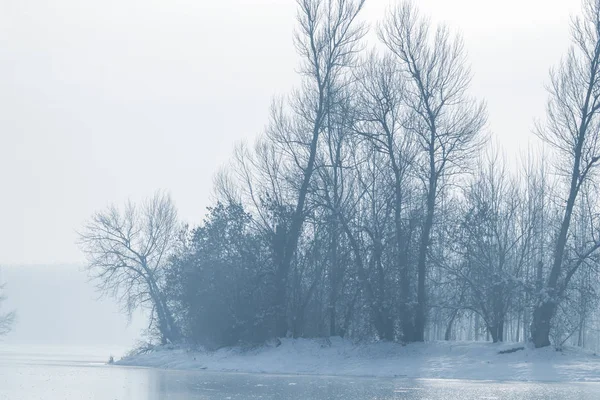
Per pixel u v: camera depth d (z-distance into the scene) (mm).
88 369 81062
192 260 93688
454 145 78062
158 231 116062
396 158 80250
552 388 55344
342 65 85000
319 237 86125
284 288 85688
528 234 89250
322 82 85250
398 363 72625
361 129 81062
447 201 83938
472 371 67125
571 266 72625
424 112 78500
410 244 78625
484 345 73812
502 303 76875
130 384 59750
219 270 89375
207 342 90188
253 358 81750
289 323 87750
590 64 71438
